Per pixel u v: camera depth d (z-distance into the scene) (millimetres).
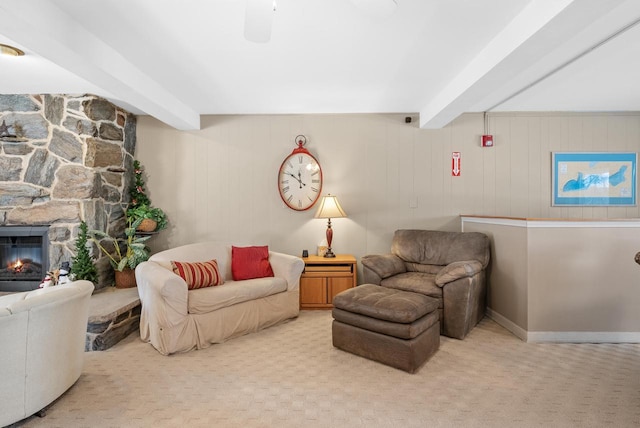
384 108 4176
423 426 1875
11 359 1795
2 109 3494
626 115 4340
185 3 1966
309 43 2479
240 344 3021
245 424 1897
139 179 4246
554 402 2098
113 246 3854
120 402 2115
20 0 1734
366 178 4387
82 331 2291
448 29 2287
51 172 3514
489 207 4367
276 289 3500
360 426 1878
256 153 4391
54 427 1877
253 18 1614
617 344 2979
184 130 4363
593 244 3018
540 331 3055
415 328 2498
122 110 4031
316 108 4148
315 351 2867
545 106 4145
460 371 2498
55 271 3027
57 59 2236
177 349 2797
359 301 2760
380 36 2383
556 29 1923
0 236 3539
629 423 1895
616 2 1661
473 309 3268
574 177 4355
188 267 3207
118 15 2080
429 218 4383
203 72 2986
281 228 4398
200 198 4383
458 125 4371
